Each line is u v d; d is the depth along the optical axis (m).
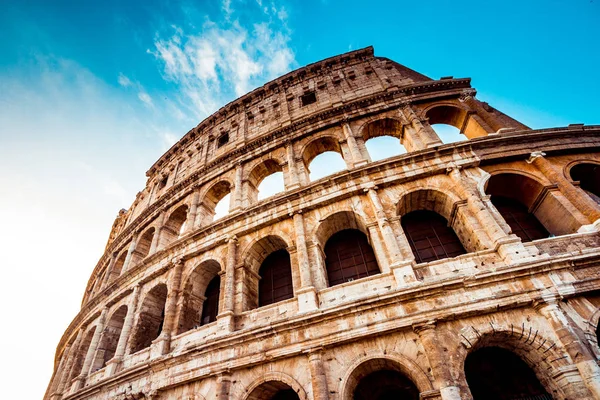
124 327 26.14
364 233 23.94
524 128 25.69
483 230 19.47
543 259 16.39
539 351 14.84
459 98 30.91
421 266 18.64
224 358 18.48
